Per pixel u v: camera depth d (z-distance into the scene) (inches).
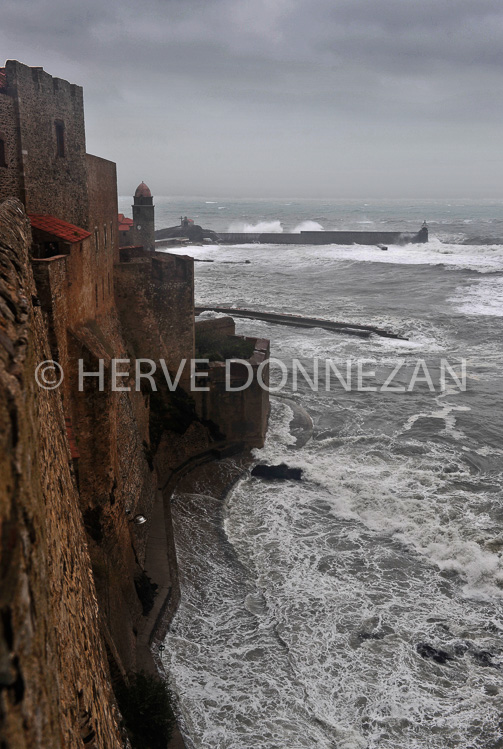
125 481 827.4
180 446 1141.7
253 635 741.9
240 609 786.2
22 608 114.9
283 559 885.8
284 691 662.5
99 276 916.6
